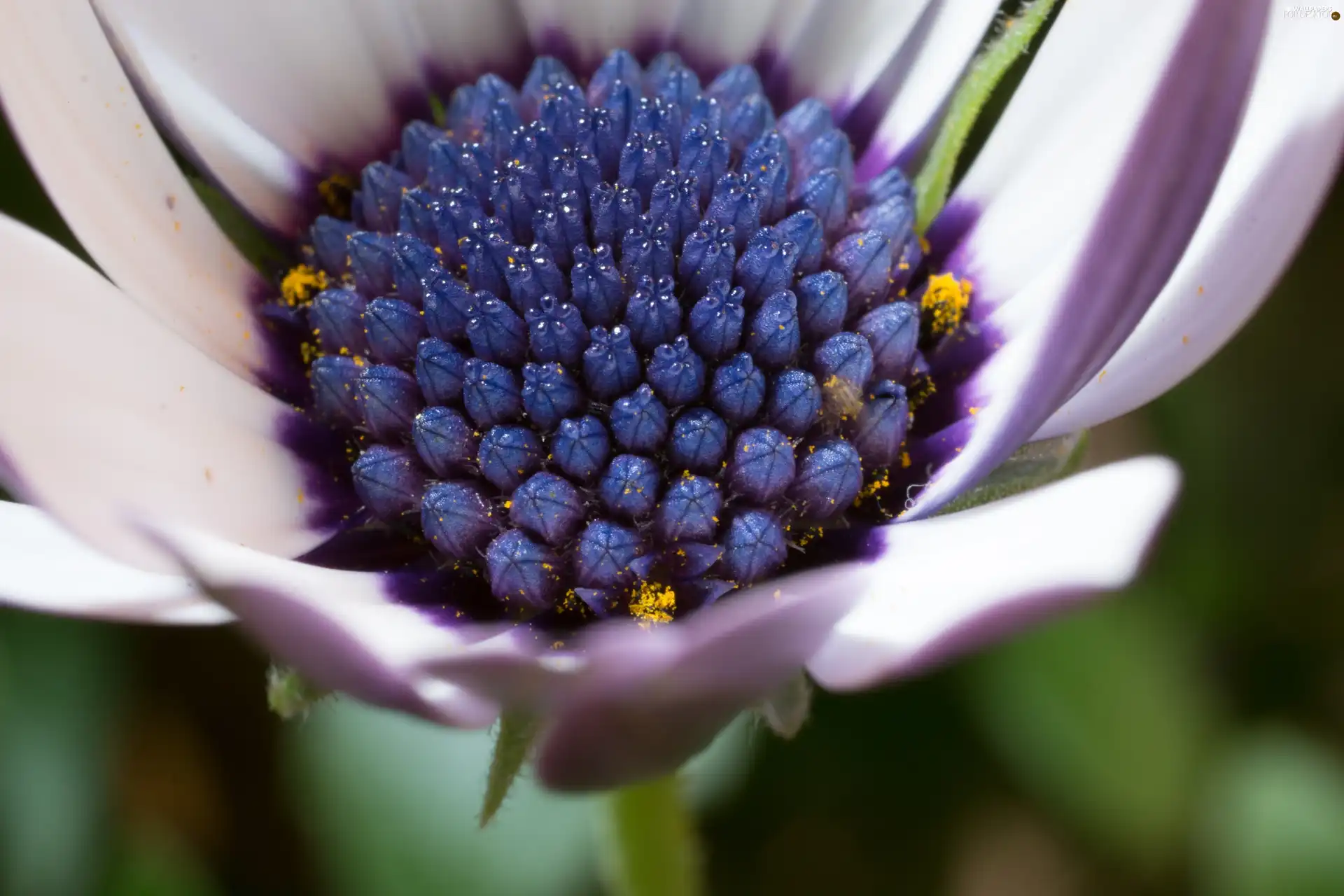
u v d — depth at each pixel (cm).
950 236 9
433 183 9
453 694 8
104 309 8
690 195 9
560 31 9
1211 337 8
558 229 9
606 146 9
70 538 8
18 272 8
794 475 9
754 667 8
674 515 8
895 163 9
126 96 9
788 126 9
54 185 8
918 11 9
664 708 8
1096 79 9
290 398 9
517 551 8
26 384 8
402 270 9
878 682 8
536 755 8
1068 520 8
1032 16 9
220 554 8
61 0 8
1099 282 8
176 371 8
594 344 9
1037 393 8
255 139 9
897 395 9
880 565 8
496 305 9
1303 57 8
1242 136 8
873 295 9
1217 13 8
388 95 9
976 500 9
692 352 9
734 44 9
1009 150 9
